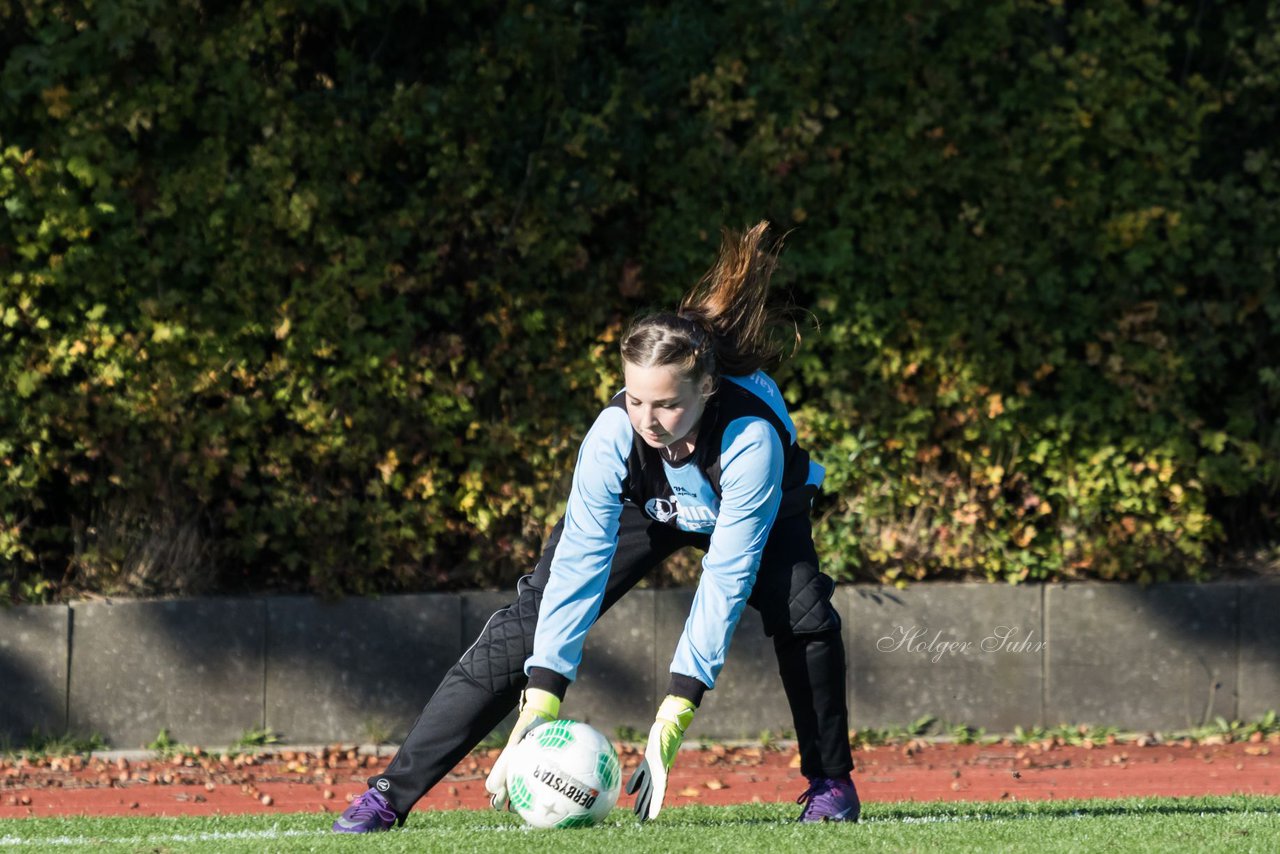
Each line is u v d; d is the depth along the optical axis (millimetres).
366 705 28344
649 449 14797
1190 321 31125
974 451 30438
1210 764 27469
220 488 29188
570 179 28969
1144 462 30438
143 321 27828
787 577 16219
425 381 28875
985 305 29969
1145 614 29750
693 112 29922
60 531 28719
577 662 15625
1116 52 30109
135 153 27281
